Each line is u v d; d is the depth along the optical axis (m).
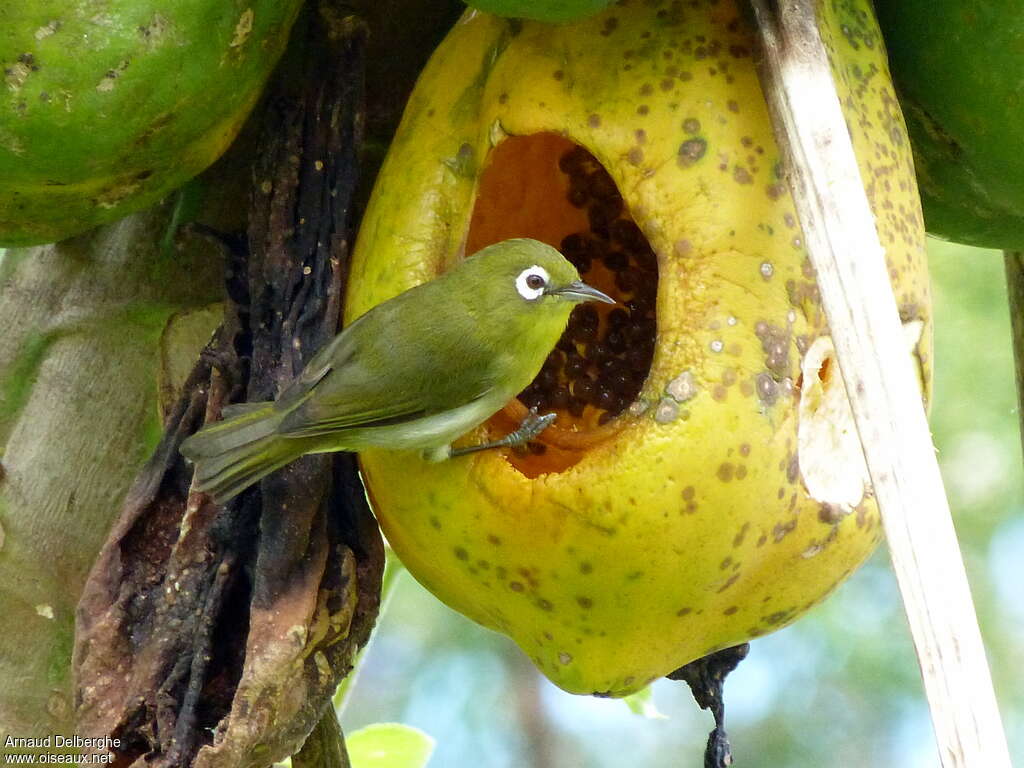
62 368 9.13
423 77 8.80
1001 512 16.59
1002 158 8.60
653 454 7.51
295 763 9.21
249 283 8.88
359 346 8.55
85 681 8.28
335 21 9.03
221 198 9.18
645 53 8.03
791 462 7.74
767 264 7.78
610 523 7.56
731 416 7.54
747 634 8.39
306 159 8.95
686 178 7.81
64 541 9.01
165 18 7.41
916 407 6.70
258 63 8.00
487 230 10.45
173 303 9.11
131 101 7.52
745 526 7.64
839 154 7.27
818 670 17.80
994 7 8.18
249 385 8.75
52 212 8.11
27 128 7.45
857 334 6.91
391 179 8.64
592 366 10.44
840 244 7.09
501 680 18.33
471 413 9.33
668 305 7.73
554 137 9.83
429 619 18.38
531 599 8.00
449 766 17.88
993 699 6.04
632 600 7.77
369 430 8.20
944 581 6.28
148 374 9.10
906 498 6.50
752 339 7.66
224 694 8.30
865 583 17.75
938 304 16.45
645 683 8.38
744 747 17.73
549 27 8.23
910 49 8.67
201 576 8.40
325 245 8.88
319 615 8.24
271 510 8.36
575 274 9.76
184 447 8.34
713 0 8.17
